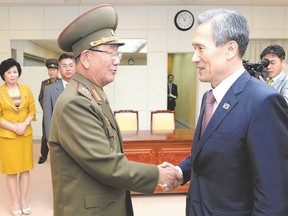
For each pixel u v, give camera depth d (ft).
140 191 3.85
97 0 19.93
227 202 3.31
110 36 3.85
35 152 18.60
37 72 21.54
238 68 3.42
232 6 21.84
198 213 3.60
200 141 3.50
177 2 20.83
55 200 3.91
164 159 11.41
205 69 3.41
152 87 22.26
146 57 22.20
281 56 8.09
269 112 2.99
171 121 13.97
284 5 21.91
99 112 3.75
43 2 20.18
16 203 9.86
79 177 3.72
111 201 3.89
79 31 3.80
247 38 3.32
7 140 9.45
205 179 3.54
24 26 21.27
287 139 2.99
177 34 21.81
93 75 3.92
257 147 2.97
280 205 2.91
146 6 21.49
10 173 9.55
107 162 3.54
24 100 9.72
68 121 3.53
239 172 3.24
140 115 22.41
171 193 11.79
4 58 21.39
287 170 2.99
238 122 3.16
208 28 3.27
